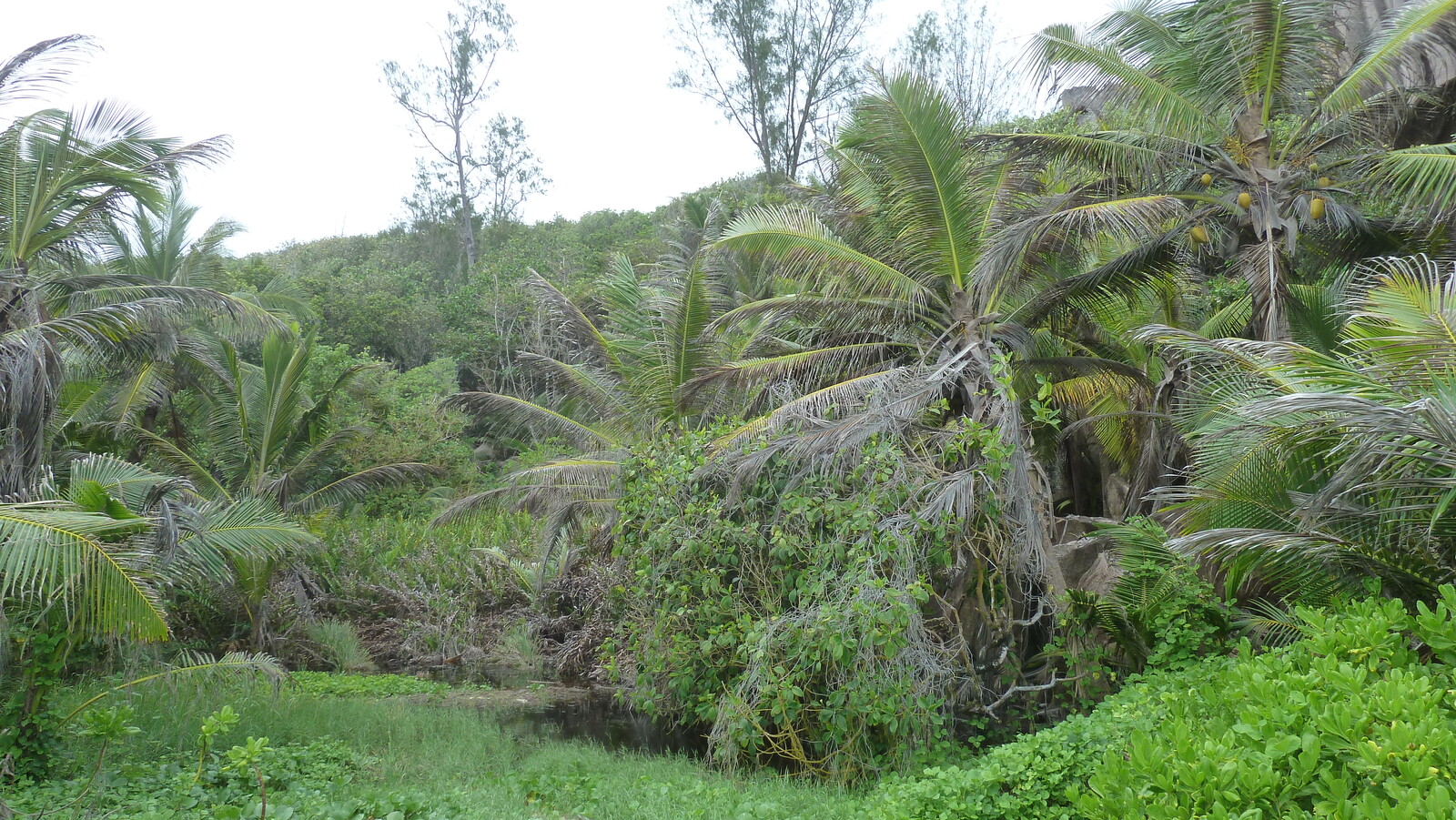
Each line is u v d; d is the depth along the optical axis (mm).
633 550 12594
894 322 14141
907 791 7254
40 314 12391
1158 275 13859
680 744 12578
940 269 13617
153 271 24422
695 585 11594
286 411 19281
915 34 30641
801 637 9875
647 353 17547
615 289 19375
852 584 9859
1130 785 4219
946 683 10172
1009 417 11219
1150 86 12852
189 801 7992
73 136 12945
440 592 21156
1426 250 12781
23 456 10734
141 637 8234
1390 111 13047
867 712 9648
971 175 13508
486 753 11258
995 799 6488
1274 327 11930
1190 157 12891
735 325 15031
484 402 18969
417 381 35188
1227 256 13664
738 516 11867
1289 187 12633
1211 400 9867
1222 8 12281
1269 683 4699
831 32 39312
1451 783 3422
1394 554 7008
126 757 9656
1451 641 4809
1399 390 6844
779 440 11305
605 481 16859
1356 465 6516
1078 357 15086
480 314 41750
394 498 28625
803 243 13406
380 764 10188
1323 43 12656
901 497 10586
